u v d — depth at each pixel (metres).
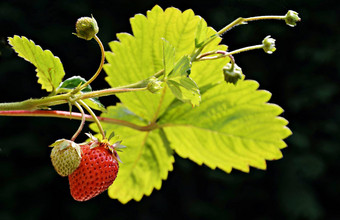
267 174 1.44
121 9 1.36
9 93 1.29
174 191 1.46
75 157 0.33
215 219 1.43
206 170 1.37
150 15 0.36
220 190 1.46
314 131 1.49
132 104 0.38
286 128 0.37
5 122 1.23
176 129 0.38
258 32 1.36
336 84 1.48
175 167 1.42
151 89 0.32
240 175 1.38
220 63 0.37
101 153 0.34
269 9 1.32
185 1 1.36
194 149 0.39
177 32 0.36
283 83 1.50
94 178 0.34
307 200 1.39
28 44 0.34
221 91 0.37
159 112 0.38
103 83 1.33
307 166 1.42
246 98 0.37
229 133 0.38
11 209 1.24
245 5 1.33
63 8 1.30
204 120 0.38
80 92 0.33
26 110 0.33
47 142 1.26
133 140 0.39
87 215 1.32
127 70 0.37
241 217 1.46
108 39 1.33
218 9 1.35
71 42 1.31
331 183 1.52
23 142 1.23
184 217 1.46
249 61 1.47
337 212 1.53
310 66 1.50
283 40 1.50
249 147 0.38
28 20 1.29
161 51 0.37
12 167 1.24
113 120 0.35
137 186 0.40
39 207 1.27
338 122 1.50
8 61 1.25
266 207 1.46
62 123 1.25
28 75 1.29
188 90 0.32
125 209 1.40
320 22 1.51
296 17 0.32
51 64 0.34
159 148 0.39
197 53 0.33
